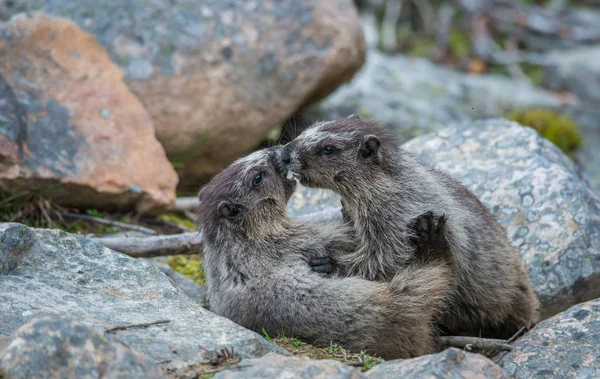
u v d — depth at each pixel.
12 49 13.60
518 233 12.05
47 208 12.79
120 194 13.09
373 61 21.83
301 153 10.38
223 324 8.64
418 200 10.14
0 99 12.96
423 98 20.31
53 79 13.55
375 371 7.67
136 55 15.03
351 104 18.88
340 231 10.30
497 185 12.66
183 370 7.61
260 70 15.41
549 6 27.61
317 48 15.65
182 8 15.54
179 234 12.51
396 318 9.31
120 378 6.86
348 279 9.52
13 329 7.92
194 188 15.62
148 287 9.30
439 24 25.36
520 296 10.80
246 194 10.21
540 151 13.09
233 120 15.21
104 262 9.56
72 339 6.90
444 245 9.83
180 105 14.95
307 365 7.32
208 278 10.31
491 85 22.77
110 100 13.73
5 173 12.37
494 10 26.27
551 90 24.12
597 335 9.09
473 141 13.64
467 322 10.70
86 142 13.12
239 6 15.71
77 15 15.22
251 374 7.25
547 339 9.18
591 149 19.34
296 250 9.98
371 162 10.23
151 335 8.17
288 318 9.37
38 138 12.87
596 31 26.36
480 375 7.48
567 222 11.94
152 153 13.60
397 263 9.97
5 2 15.28
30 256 9.35
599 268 11.54
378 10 26.14
